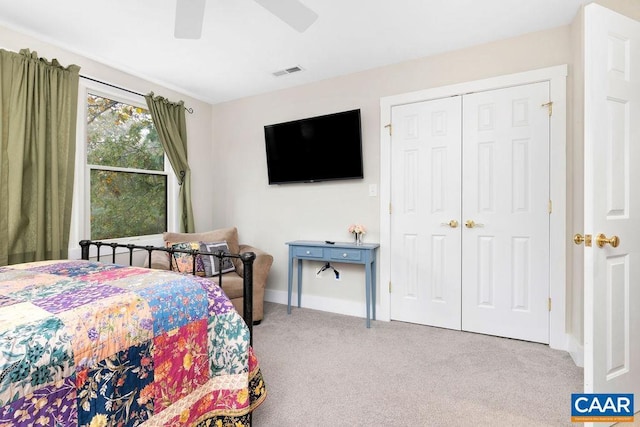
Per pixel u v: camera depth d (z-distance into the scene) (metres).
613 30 1.45
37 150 2.31
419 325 2.79
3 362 0.72
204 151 3.83
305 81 3.27
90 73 2.71
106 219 2.87
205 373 1.26
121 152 2.99
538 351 2.25
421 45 2.56
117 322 0.98
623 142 1.48
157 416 1.06
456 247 2.66
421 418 1.53
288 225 3.46
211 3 1.99
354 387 1.81
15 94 2.21
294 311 3.22
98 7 2.04
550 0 2.01
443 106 2.70
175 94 3.47
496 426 1.47
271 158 3.44
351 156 3.00
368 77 3.00
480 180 2.57
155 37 2.41
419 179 2.80
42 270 1.46
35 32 2.32
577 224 2.13
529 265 2.41
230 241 3.24
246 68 2.96
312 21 1.64
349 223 3.12
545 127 2.35
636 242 1.54
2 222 2.17
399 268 2.89
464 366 2.04
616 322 1.47
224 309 1.35
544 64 2.35
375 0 1.99
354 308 3.09
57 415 0.81
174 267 2.74
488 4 2.05
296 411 1.59
